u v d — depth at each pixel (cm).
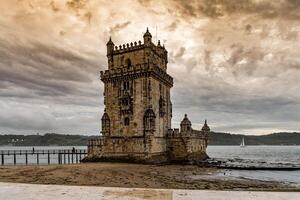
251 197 620
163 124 6944
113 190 695
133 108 6378
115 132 6538
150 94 6247
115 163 6144
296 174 5484
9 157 13675
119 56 6869
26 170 4825
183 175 4869
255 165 7375
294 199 603
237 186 3881
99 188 719
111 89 6744
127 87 6544
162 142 6775
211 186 3847
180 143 6856
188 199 607
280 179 4741
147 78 6300
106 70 6781
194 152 7288
